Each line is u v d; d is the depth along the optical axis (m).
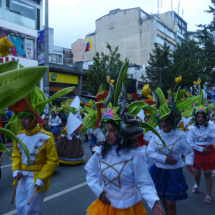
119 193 2.14
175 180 3.18
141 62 35.16
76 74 21.89
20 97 0.96
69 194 4.83
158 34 35.44
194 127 4.87
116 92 2.27
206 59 24.73
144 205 4.38
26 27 16.16
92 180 2.24
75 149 7.17
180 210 4.09
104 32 38.16
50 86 19.98
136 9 35.84
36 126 3.04
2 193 4.91
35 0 17.19
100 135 3.59
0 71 1.12
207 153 4.48
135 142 2.25
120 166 2.13
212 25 24.56
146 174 2.13
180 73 21.11
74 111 6.62
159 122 3.46
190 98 3.73
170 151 3.33
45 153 3.00
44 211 4.06
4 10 15.38
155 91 3.67
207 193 4.42
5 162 7.51
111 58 19.33
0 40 1.29
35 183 2.78
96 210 2.25
